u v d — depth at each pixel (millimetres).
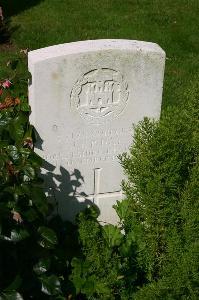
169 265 1546
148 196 1565
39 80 1651
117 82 1724
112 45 1688
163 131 1566
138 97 1767
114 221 1937
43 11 3758
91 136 1777
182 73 2982
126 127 1800
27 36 3324
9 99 1736
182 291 1518
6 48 3172
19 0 3930
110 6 3908
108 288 1595
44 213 1578
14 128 1689
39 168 1686
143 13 3799
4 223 1503
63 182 1821
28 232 1554
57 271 1689
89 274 1630
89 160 1812
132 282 1667
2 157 1607
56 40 3295
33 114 1706
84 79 1688
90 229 1657
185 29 3576
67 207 1861
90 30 3463
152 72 1740
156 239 1624
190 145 1608
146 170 1564
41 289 1577
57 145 1760
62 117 1723
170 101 2689
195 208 1538
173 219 1582
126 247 1684
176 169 1550
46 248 1589
